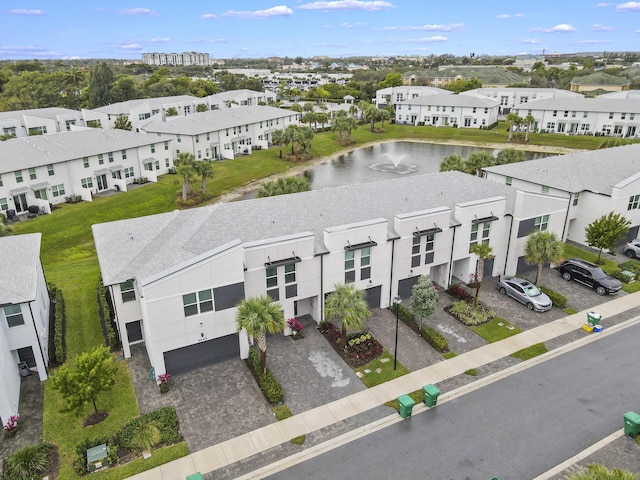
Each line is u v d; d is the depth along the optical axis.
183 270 24.36
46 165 56.53
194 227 29.84
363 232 30.45
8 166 53.22
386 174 77.81
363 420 22.73
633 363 26.91
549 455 20.58
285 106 146.25
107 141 66.00
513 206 36.69
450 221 33.97
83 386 21.09
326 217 32.81
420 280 28.83
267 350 28.33
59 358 27.19
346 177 76.00
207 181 70.12
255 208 32.34
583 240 44.00
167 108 111.56
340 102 161.62
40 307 27.97
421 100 121.25
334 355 27.84
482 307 32.66
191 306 25.27
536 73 192.62
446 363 27.00
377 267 32.00
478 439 21.50
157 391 24.94
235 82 177.75
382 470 19.88
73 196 59.91
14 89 139.12
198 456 20.72
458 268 37.28
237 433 22.00
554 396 24.31
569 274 36.91
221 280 25.61
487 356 27.61
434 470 19.84
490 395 24.42
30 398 24.55
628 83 149.00
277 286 28.95
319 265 29.75
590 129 102.56
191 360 26.41
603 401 23.89
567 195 42.62
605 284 34.50
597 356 27.58
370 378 25.72
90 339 29.56
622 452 20.69
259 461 20.42
